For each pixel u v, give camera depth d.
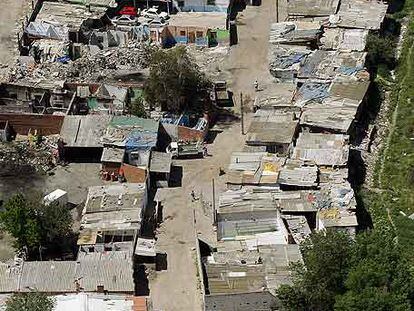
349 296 65.19
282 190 86.69
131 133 93.81
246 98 105.56
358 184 91.75
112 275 75.25
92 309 71.94
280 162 89.56
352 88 102.31
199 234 83.69
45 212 79.38
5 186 90.00
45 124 96.38
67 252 80.56
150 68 101.19
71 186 90.44
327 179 87.69
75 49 112.06
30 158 93.69
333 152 91.12
